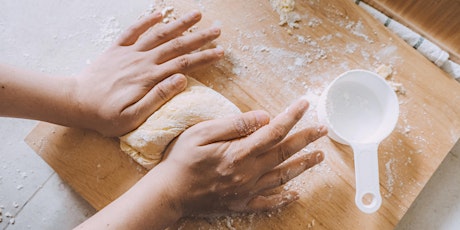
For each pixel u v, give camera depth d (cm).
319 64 62
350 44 62
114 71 58
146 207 55
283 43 63
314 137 56
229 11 63
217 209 58
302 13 63
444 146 60
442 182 68
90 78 58
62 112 57
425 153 60
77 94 58
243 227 59
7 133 68
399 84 61
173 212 56
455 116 61
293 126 58
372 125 60
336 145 61
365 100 61
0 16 69
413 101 61
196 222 59
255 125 55
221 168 55
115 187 60
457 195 67
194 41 59
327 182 60
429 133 61
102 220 54
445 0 58
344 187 60
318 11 63
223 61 62
